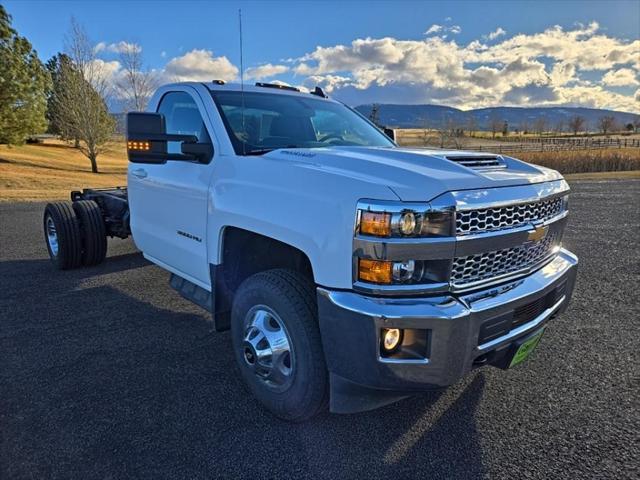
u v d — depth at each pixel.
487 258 2.34
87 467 2.32
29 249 7.29
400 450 2.48
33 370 3.30
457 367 2.19
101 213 5.97
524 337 2.53
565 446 2.52
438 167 2.45
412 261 2.12
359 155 2.68
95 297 4.91
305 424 2.70
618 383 3.18
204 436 2.58
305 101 4.00
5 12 28.12
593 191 17.52
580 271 6.11
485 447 2.50
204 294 3.59
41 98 31.55
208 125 3.34
